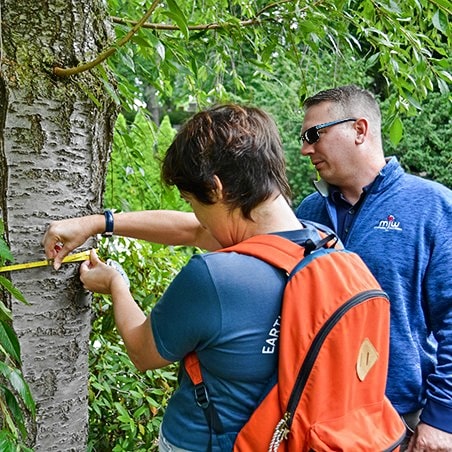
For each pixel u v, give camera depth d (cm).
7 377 96
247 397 100
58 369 135
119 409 186
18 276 128
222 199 103
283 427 96
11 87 122
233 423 101
